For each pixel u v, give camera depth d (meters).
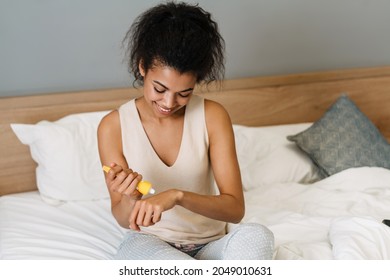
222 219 1.52
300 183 2.43
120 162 1.58
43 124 2.26
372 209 2.03
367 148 2.45
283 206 2.11
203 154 1.60
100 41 2.50
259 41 2.76
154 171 1.59
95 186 2.22
